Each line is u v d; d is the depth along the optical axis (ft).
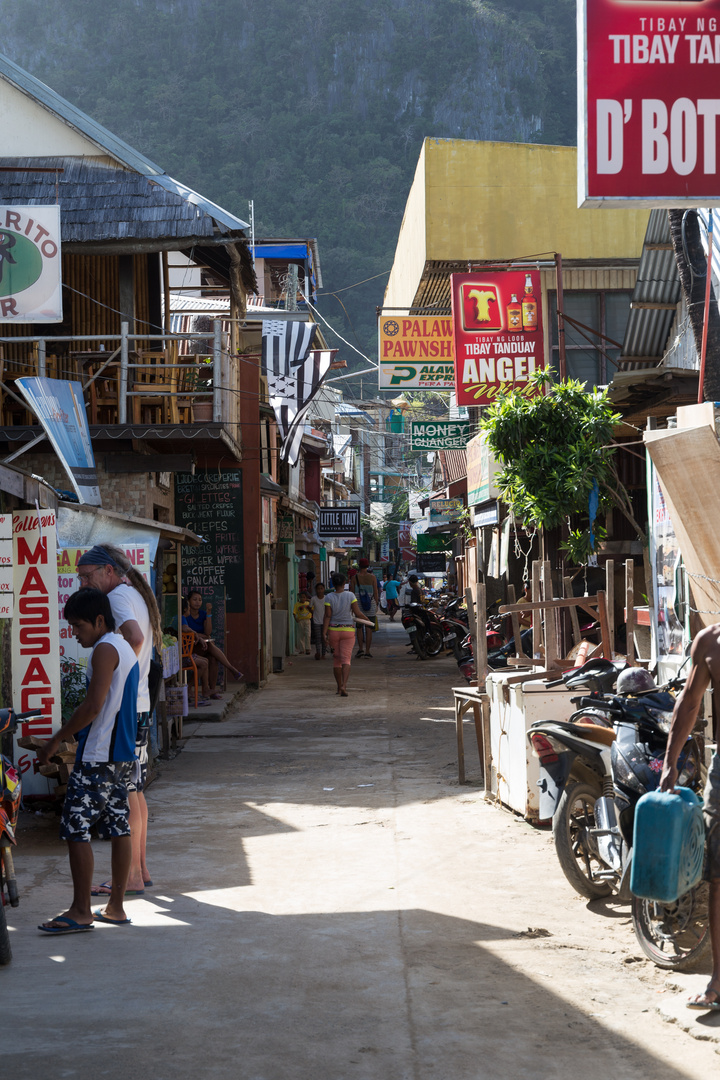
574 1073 11.79
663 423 36.09
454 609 77.61
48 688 26.43
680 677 23.16
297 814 26.84
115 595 19.31
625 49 19.65
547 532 44.21
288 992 14.25
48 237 36.81
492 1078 11.65
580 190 19.67
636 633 29.27
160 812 27.25
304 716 46.75
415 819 25.86
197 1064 11.96
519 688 25.00
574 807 19.47
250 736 41.04
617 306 61.21
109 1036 12.75
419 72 385.91
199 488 58.39
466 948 16.19
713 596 21.01
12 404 45.14
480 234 64.75
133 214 45.57
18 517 26.43
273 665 68.49
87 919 17.35
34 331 49.14
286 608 83.46
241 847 23.31
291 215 325.83
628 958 15.67
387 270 293.64
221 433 44.55
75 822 17.39
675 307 39.75
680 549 21.97
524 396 39.01
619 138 19.61
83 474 36.19
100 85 372.99
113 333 49.57
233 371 53.21
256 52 379.76
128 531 32.89
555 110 402.31
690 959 14.97
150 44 381.40
